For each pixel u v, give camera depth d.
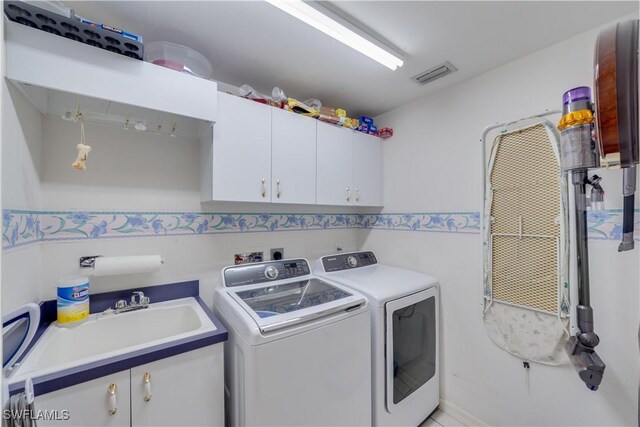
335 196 1.97
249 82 1.83
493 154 1.67
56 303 1.25
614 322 1.26
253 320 1.14
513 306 1.58
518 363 1.56
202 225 1.71
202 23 1.28
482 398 1.70
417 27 1.32
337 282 1.76
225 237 1.81
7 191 0.93
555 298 1.41
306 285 1.71
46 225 1.26
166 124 1.54
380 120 2.39
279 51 1.50
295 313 1.22
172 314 1.48
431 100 2.01
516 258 1.57
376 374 1.50
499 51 1.50
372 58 1.48
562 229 1.39
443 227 1.93
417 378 1.74
